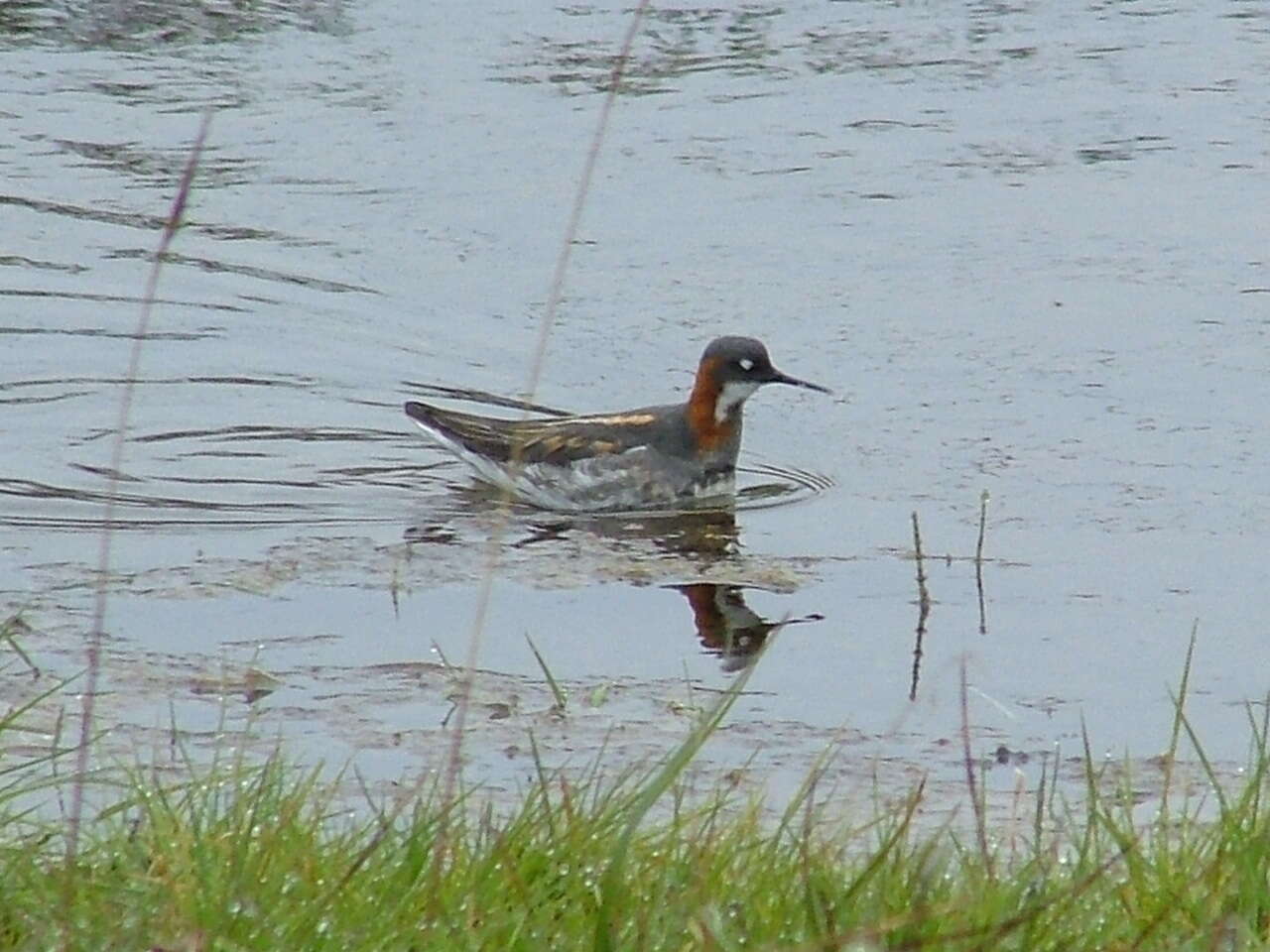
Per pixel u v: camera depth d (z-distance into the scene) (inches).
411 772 394.6
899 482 609.0
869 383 680.4
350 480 620.1
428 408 629.3
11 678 438.0
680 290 752.3
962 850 318.3
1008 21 1030.4
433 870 279.0
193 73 959.0
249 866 283.7
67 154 871.7
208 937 257.6
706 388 616.7
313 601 506.6
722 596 517.3
